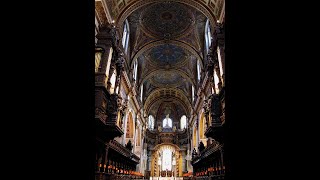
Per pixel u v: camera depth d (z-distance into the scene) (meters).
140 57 29.38
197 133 28.44
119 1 16.03
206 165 20.92
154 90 37.06
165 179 38.78
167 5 20.69
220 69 13.82
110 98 13.62
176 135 42.31
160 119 44.38
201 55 23.34
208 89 20.16
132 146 26.05
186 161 40.16
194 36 23.22
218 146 13.97
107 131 13.15
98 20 14.42
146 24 22.81
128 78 21.86
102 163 13.20
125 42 21.69
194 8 18.81
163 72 31.97
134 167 29.20
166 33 23.64
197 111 29.11
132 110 26.64
